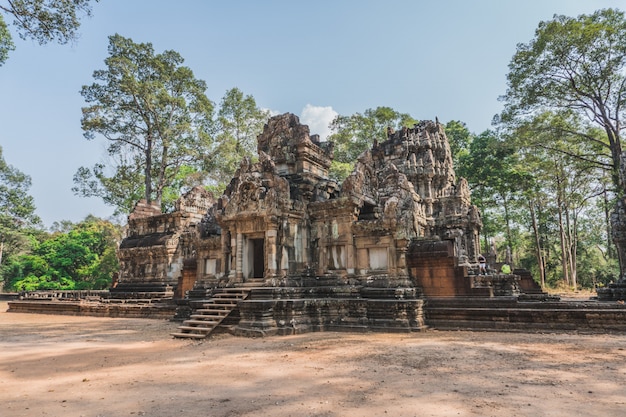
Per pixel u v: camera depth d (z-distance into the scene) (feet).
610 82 116.78
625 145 135.74
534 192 161.27
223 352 40.24
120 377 30.14
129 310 88.22
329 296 60.23
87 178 154.51
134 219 132.46
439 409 21.03
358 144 176.65
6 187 221.66
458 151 194.39
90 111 140.26
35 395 25.39
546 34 112.98
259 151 76.23
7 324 76.18
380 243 60.70
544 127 124.47
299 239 64.49
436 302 56.95
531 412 20.36
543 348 38.63
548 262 182.50
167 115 154.81
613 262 169.27
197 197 128.67
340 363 33.50
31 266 185.16
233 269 64.13
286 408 21.72
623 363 31.60
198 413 21.17
